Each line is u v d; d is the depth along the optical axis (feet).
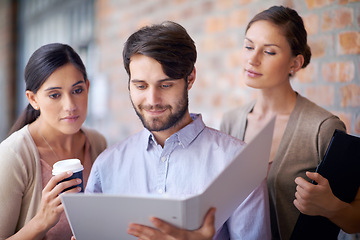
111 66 9.22
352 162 3.22
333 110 4.71
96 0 9.71
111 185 3.32
